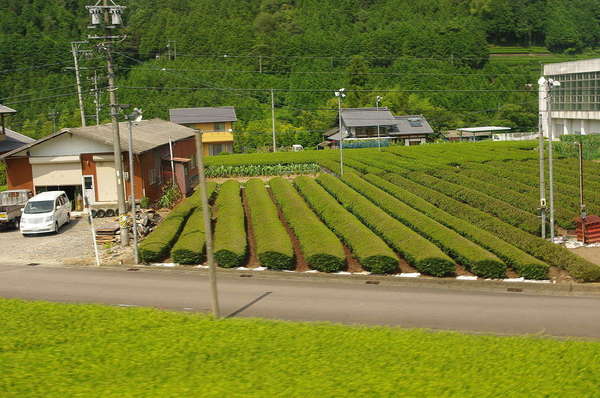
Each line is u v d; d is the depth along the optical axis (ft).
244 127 247.70
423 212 102.37
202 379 37.04
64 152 113.19
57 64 247.70
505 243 76.84
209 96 262.88
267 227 88.58
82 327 48.65
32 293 65.10
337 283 69.36
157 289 66.54
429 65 312.09
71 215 113.09
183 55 294.87
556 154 176.55
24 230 96.99
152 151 123.24
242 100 266.16
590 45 405.59
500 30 388.16
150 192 119.85
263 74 290.76
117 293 64.85
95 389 35.91
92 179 113.60
